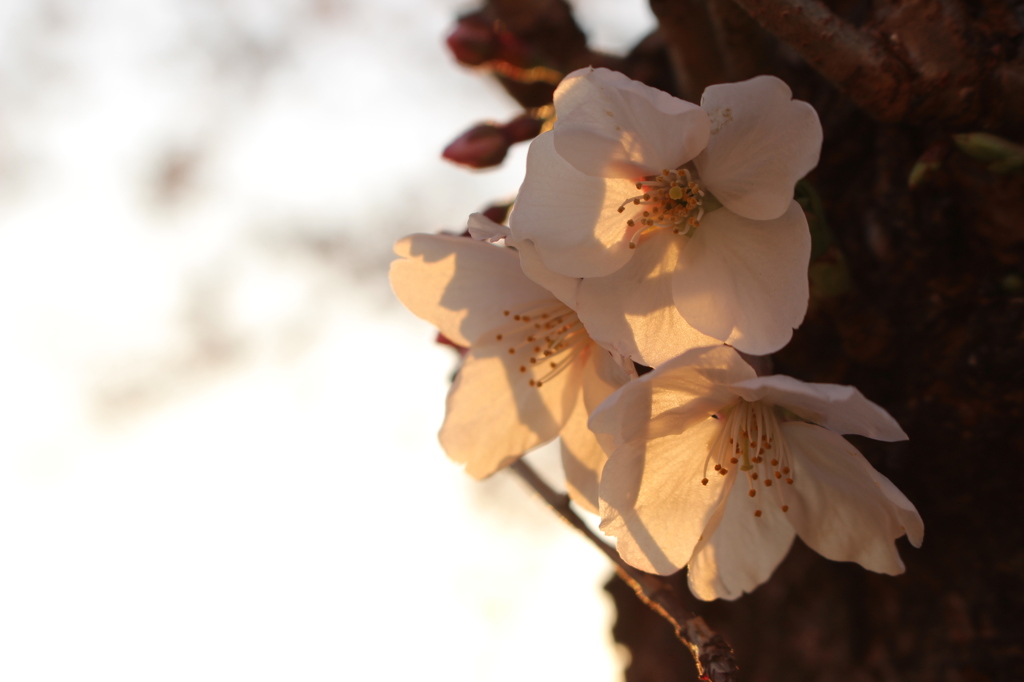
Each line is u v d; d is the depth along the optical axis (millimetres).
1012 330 227
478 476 237
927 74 219
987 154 219
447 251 230
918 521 206
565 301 218
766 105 208
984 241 228
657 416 214
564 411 235
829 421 214
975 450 234
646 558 216
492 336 236
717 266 216
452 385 236
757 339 212
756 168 213
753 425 217
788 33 216
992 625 236
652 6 239
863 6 236
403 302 235
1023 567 234
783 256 213
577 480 231
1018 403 229
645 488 217
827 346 238
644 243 219
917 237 232
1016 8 222
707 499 219
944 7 220
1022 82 218
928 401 235
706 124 210
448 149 255
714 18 235
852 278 238
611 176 217
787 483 219
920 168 226
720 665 207
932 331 233
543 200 215
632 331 216
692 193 216
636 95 209
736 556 224
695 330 216
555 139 213
